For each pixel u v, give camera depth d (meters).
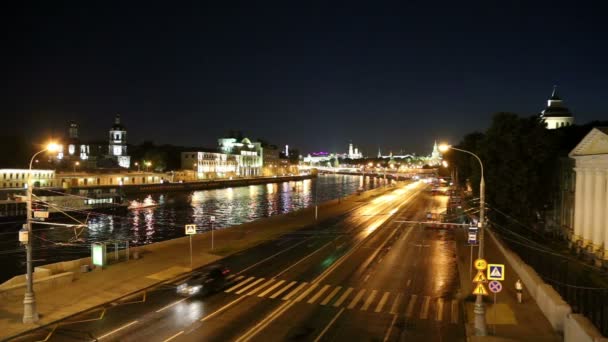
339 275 41.97
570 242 57.84
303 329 28.47
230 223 101.38
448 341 26.81
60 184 149.38
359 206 107.56
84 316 30.47
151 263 44.62
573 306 33.50
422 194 146.12
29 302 28.88
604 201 48.72
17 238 76.56
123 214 111.81
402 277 41.44
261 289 37.19
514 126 64.38
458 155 123.56
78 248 70.00
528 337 26.89
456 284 39.12
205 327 28.58
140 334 27.34
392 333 28.00
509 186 61.75
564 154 67.88
